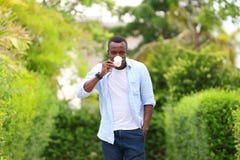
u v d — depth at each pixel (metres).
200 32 20.17
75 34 14.53
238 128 6.83
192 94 12.16
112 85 7.00
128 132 6.96
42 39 13.03
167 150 13.45
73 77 16.81
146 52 18.23
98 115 14.91
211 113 8.88
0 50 7.65
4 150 7.48
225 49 19.33
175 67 13.88
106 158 7.09
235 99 8.86
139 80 7.07
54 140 14.68
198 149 9.61
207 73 13.59
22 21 12.13
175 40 19.31
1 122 6.48
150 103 7.12
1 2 8.14
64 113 14.78
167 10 26.47
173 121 11.72
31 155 10.12
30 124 9.33
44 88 11.18
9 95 6.77
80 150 14.77
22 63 9.75
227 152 8.86
